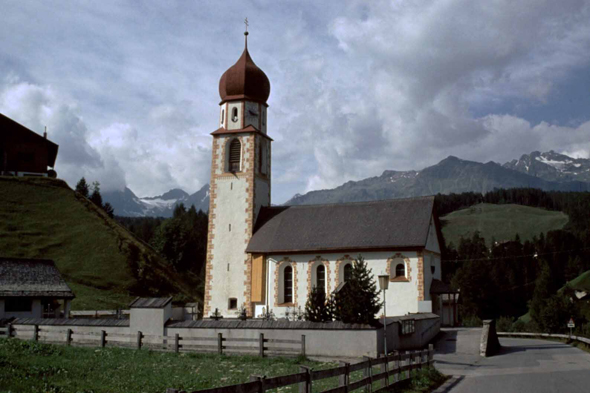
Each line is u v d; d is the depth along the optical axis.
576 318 90.00
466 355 39.56
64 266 79.12
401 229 54.25
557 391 23.27
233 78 64.06
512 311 136.38
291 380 15.80
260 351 32.56
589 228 167.88
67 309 56.94
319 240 56.16
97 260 82.62
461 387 24.61
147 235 174.88
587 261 156.25
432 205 56.38
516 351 43.56
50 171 105.81
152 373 25.00
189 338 33.91
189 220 168.25
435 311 54.47
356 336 33.22
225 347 33.44
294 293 55.84
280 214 61.44
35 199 93.94
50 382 20.67
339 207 59.84
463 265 139.25
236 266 59.66
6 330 39.78
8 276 53.97
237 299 58.81
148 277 84.12
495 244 189.12
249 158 62.09
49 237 85.38
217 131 63.59
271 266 57.31
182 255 117.31
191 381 22.78
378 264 53.34
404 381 23.80
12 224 85.31
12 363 23.62
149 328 36.91
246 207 61.03
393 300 51.97
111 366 26.64
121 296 76.31
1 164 101.25
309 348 33.81
